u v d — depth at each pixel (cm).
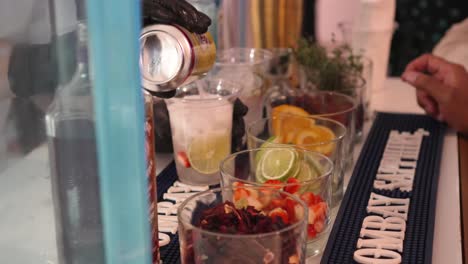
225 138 80
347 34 123
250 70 95
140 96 42
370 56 121
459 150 96
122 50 41
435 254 67
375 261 63
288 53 106
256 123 80
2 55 47
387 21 120
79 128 45
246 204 61
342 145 75
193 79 59
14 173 48
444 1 196
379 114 109
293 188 64
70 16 43
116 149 42
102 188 43
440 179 84
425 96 105
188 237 57
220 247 55
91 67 42
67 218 47
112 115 42
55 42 45
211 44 59
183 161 80
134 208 43
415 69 110
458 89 101
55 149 46
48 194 48
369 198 76
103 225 44
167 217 72
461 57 144
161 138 87
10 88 47
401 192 78
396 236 68
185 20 55
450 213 75
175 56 55
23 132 47
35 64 46
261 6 125
